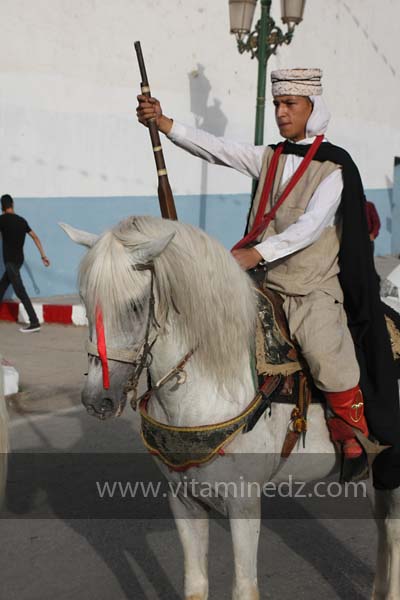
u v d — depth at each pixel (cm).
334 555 405
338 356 291
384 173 1817
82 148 1148
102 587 371
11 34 1050
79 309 1020
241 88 1365
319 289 302
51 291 1152
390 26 1789
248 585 282
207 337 267
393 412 305
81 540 420
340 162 302
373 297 305
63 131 1122
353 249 302
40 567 390
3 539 420
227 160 336
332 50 1581
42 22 1080
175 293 257
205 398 274
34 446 572
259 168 330
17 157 1077
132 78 1202
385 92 1803
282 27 1412
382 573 336
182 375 270
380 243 1828
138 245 247
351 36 1641
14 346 900
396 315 336
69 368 798
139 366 258
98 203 1179
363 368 305
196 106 1279
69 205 1145
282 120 315
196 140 335
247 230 331
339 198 302
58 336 959
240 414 277
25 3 1058
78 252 1175
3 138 1059
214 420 275
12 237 966
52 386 725
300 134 318
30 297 1127
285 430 295
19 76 1066
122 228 255
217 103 1316
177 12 1233
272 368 284
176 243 259
